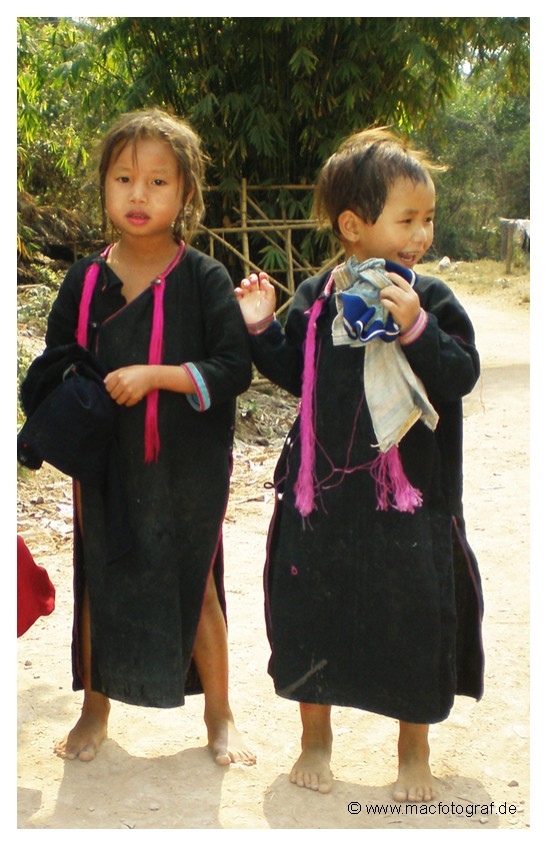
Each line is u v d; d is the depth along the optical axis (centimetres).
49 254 1186
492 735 281
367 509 243
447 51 760
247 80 711
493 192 2717
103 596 258
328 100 712
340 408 244
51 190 1249
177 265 254
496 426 648
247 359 253
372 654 246
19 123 860
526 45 770
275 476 269
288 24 659
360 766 266
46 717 291
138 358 250
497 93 873
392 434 232
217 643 272
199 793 251
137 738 280
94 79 857
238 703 300
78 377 244
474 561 260
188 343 253
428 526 245
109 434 247
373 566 243
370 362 237
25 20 826
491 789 254
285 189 733
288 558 252
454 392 241
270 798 249
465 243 2725
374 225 238
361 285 235
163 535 252
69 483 518
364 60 709
